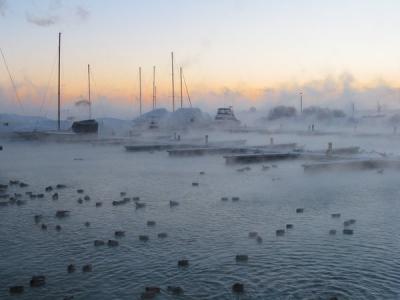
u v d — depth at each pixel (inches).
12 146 2317.9
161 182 1120.2
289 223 702.5
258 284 468.1
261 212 776.3
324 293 447.5
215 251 568.4
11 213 776.9
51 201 881.5
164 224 698.8
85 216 754.2
